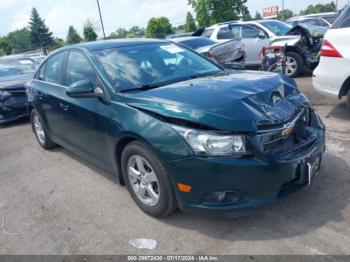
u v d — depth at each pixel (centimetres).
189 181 266
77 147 422
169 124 275
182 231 295
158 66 380
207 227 296
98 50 391
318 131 317
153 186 306
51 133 492
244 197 261
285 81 341
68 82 420
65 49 447
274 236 276
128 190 345
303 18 1505
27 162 504
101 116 339
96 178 420
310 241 266
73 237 304
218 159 254
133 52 394
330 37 488
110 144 337
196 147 259
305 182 283
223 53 753
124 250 280
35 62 941
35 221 339
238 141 254
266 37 938
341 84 486
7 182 441
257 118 264
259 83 318
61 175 441
